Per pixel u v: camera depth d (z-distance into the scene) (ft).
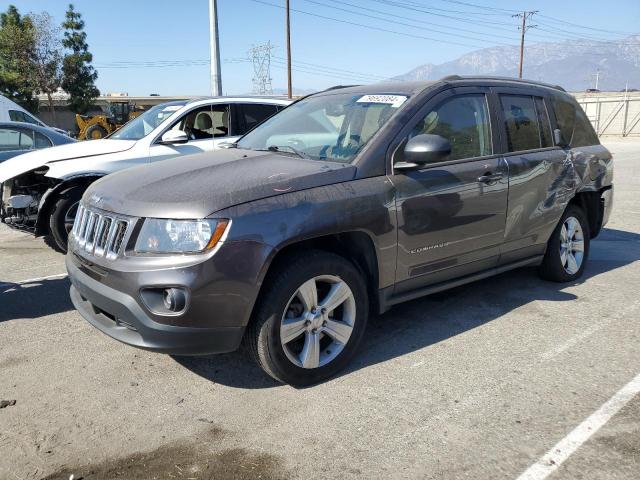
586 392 10.82
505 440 9.28
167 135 22.27
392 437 9.40
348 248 11.82
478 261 14.06
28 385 11.26
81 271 11.18
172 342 9.69
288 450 9.09
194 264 9.46
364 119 12.90
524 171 14.65
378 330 13.93
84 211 11.68
